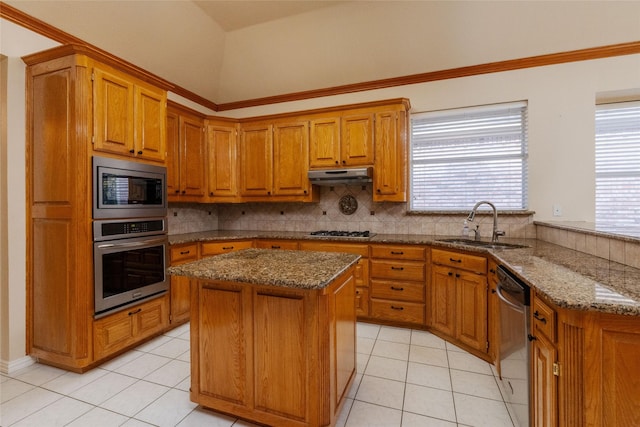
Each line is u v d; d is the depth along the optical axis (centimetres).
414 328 298
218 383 167
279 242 348
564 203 294
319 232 366
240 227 434
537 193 301
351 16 304
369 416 172
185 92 375
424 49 314
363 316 312
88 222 214
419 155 355
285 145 372
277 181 376
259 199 385
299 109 394
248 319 159
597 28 269
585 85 287
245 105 419
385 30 308
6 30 213
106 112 224
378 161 332
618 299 104
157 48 307
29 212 225
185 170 347
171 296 291
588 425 105
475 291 237
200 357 171
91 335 217
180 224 384
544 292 115
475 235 299
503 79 311
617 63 279
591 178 287
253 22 321
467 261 243
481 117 330
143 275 255
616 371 102
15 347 221
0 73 215
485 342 229
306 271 156
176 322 298
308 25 318
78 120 209
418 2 282
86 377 213
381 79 349
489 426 164
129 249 241
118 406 182
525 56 299
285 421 154
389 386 201
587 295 110
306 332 148
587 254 200
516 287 156
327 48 335
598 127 307
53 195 217
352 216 380
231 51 361
